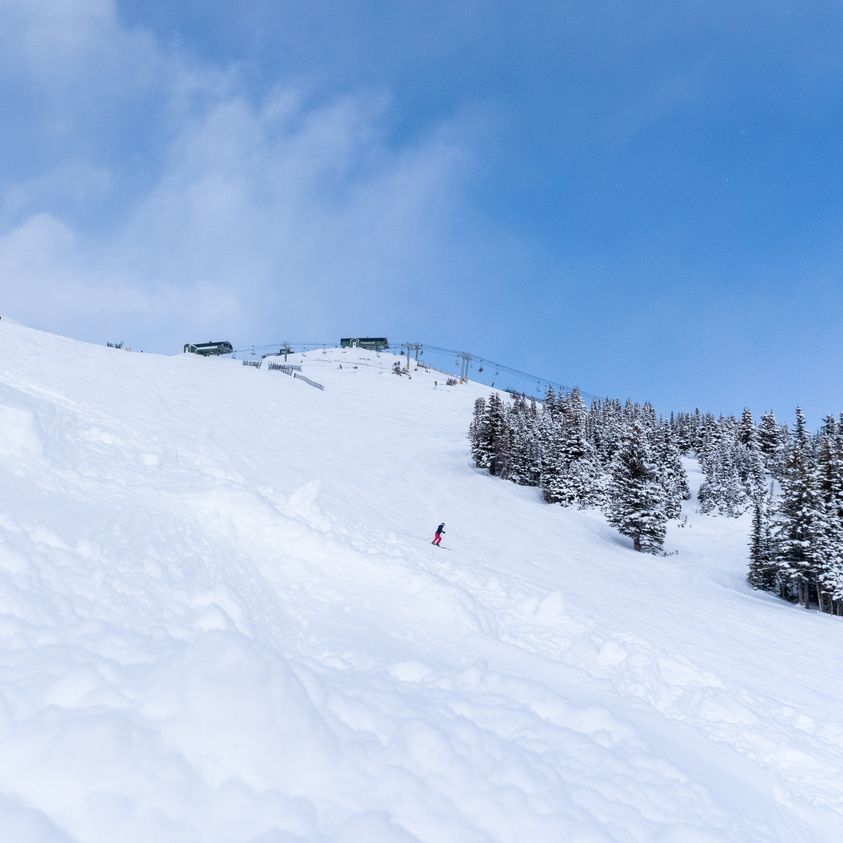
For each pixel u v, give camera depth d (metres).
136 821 3.05
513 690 6.30
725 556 46.19
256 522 10.14
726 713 9.02
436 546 18.62
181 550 7.57
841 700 12.11
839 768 7.86
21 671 3.85
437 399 95.62
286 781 3.62
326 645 6.88
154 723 3.67
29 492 6.88
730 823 4.92
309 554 10.08
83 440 10.38
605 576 25.78
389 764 4.13
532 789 4.33
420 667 6.39
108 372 35.19
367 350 157.62
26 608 4.59
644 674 9.97
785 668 14.12
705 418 99.31
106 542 6.47
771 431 83.62
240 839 3.16
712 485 64.75
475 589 12.83
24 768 3.16
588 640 11.25
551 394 80.69
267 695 3.98
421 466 47.22
